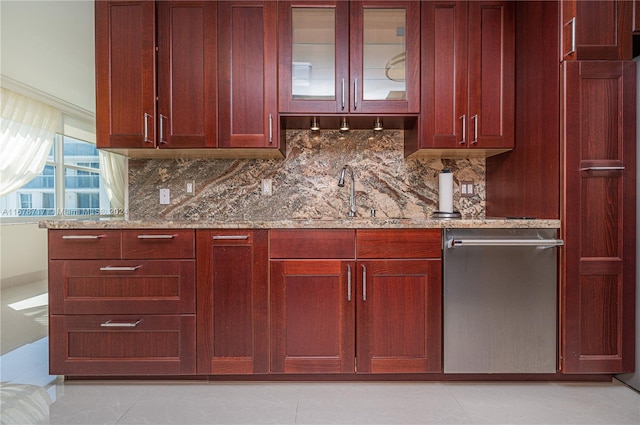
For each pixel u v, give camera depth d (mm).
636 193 1489
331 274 1534
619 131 1485
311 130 2088
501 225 1515
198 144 1740
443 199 1993
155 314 1541
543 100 1591
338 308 1537
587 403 1406
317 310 1538
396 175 2098
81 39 2730
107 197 5543
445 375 1604
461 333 1531
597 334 1499
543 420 1290
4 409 1364
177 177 2072
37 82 3641
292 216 2084
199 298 1541
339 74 1746
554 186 1530
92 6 2268
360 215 2094
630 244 1491
